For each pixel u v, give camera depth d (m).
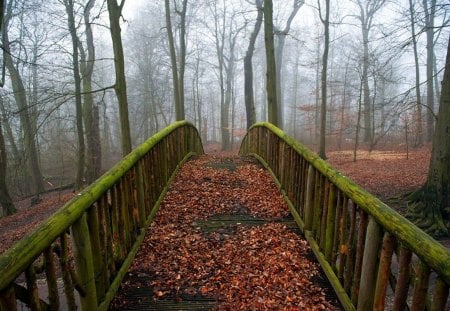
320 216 4.13
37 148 22.45
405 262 2.16
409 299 4.95
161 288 3.59
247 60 22.33
